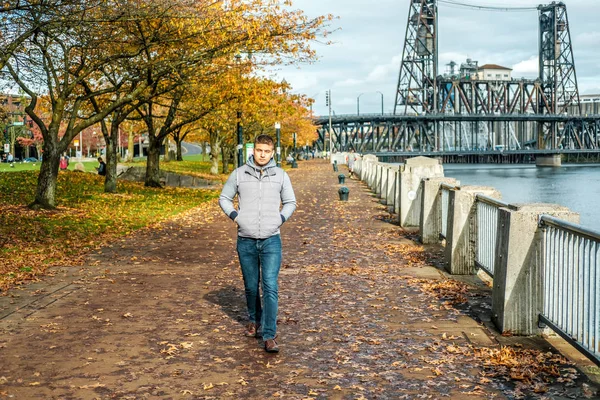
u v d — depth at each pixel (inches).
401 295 367.6
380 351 260.4
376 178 1256.2
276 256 263.7
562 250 251.9
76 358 252.5
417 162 727.1
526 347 261.9
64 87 846.5
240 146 1330.0
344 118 6131.9
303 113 2903.5
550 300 266.5
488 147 7564.0
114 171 1195.9
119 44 885.8
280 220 264.2
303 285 400.8
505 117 7007.9
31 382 225.1
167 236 656.4
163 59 868.0
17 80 794.8
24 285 398.6
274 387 220.1
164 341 276.2
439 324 301.1
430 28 6929.1
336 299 359.6
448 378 226.2
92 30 721.0
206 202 1125.1
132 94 879.1
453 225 426.9
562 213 267.1
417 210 708.0
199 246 585.9
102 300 357.7
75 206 913.5
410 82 6939.0
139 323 306.8
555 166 6791.3
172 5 699.4
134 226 735.7
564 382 218.7
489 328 292.2
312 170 2586.1
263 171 264.8
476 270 428.5
